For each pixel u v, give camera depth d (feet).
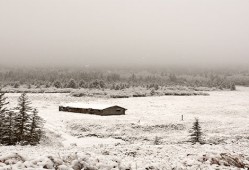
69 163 45.73
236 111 293.23
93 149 77.25
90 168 44.52
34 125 120.16
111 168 46.03
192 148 82.99
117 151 74.95
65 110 272.72
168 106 334.44
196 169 50.93
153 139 159.84
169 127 197.88
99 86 615.98
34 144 115.96
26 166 40.50
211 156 60.49
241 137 162.30
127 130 184.14
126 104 352.69
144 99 426.10
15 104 291.79
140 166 50.37
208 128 193.77
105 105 260.21
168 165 51.98
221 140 149.69
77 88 600.39
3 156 43.98
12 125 116.67
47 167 41.75
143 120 219.82
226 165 56.95
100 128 188.03
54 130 174.70
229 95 521.65
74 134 169.37
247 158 64.13
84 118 224.94
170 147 83.87
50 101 366.43
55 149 75.36
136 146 86.48
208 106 335.47
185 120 222.69
